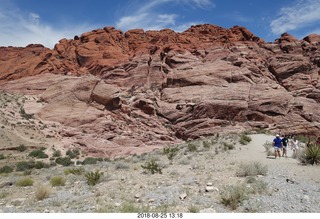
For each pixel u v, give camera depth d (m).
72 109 55.78
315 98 63.44
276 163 16.77
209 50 86.19
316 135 51.28
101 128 52.78
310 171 13.78
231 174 14.09
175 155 25.22
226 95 61.44
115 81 78.12
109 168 21.17
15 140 42.50
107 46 95.19
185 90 68.56
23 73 82.81
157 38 97.00
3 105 55.09
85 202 10.59
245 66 73.25
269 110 55.56
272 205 8.82
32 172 24.66
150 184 13.09
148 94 69.56
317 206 8.66
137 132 55.88
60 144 45.06
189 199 10.04
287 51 85.50
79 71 87.00
